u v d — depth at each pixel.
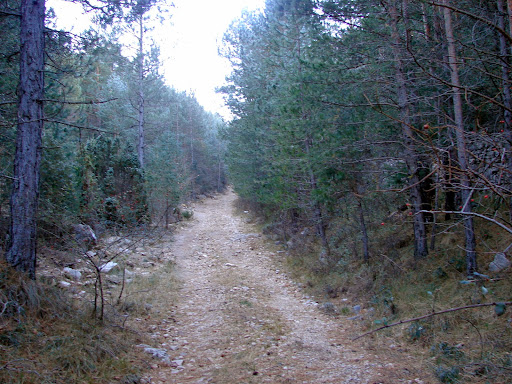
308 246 13.01
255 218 21.98
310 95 9.02
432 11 7.63
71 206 11.09
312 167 10.01
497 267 6.83
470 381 4.38
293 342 6.27
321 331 6.96
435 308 6.55
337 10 8.48
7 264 5.79
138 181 16.53
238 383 4.69
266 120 15.32
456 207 9.27
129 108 24.91
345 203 10.97
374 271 9.09
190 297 8.96
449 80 7.77
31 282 5.73
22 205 6.05
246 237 17.23
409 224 10.47
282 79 11.86
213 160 48.09
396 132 8.75
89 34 8.20
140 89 22.14
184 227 19.89
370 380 4.69
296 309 8.41
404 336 6.14
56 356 4.59
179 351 5.90
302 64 9.75
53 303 5.75
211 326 7.04
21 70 6.27
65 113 10.98
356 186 10.03
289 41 11.83
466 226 6.98
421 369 4.94
